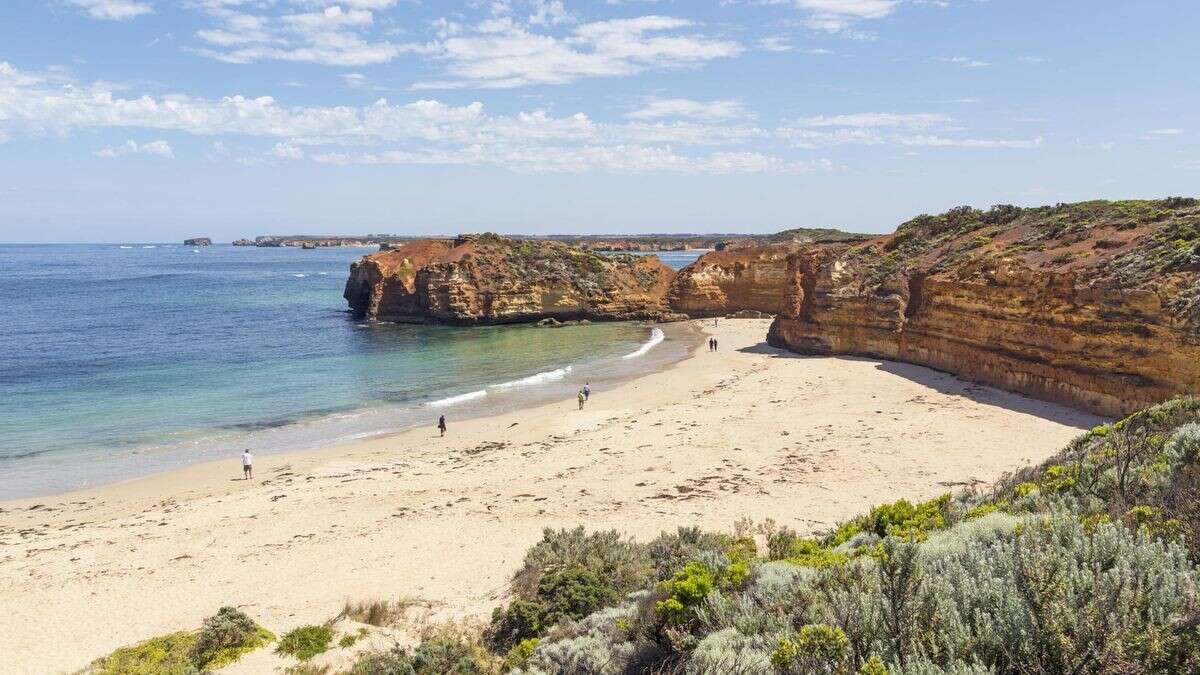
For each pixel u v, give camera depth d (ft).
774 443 104.58
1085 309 119.96
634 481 89.66
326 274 632.38
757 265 327.88
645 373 183.01
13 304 359.25
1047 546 21.81
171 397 155.74
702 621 28.14
